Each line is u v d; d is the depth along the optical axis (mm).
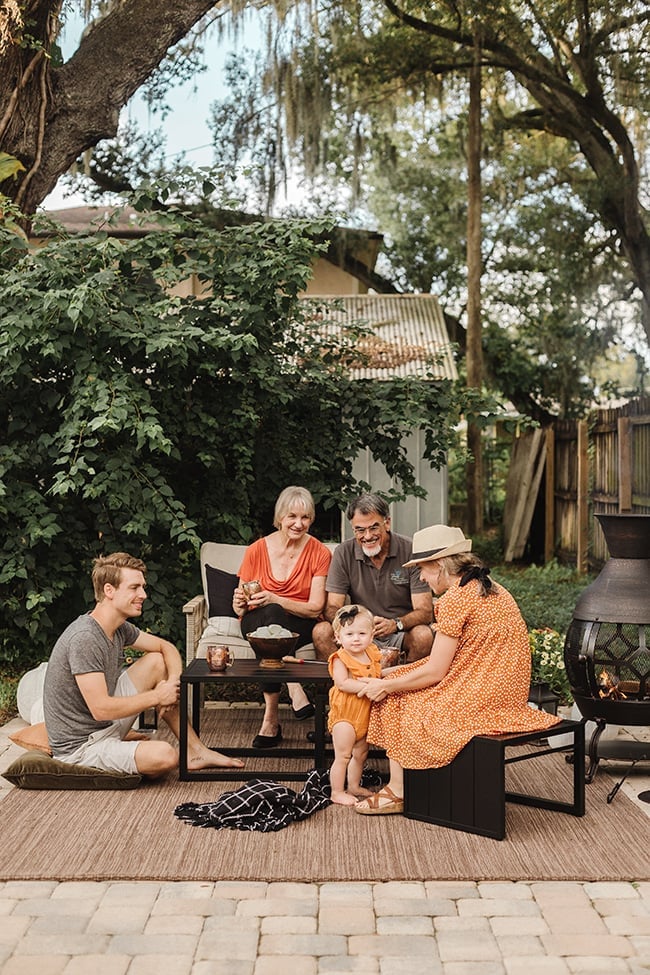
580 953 3201
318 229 7078
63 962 3111
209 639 6191
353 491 7949
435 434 8047
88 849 4082
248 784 4672
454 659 4617
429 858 4020
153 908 3525
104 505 7203
